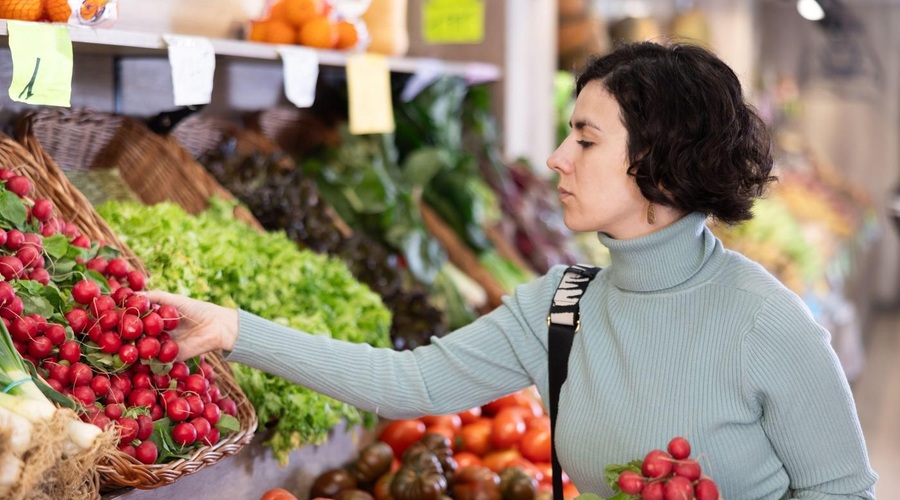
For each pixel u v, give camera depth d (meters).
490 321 1.81
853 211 8.86
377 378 1.75
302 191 2.92
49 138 2.32
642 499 1.34
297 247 2.74
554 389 1.70
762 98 9.48
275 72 3.30
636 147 1.52
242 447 1.77
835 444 1.50
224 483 1.87
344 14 2.86
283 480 2.06
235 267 2.15
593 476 1.63
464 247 3.56
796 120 11.05
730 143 1.51
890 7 10.66
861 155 10.97
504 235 3.91
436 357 1.79
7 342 1.38
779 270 5.92
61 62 1.79
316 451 2.17
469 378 1.78
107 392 1.53
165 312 1.60
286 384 2.01
